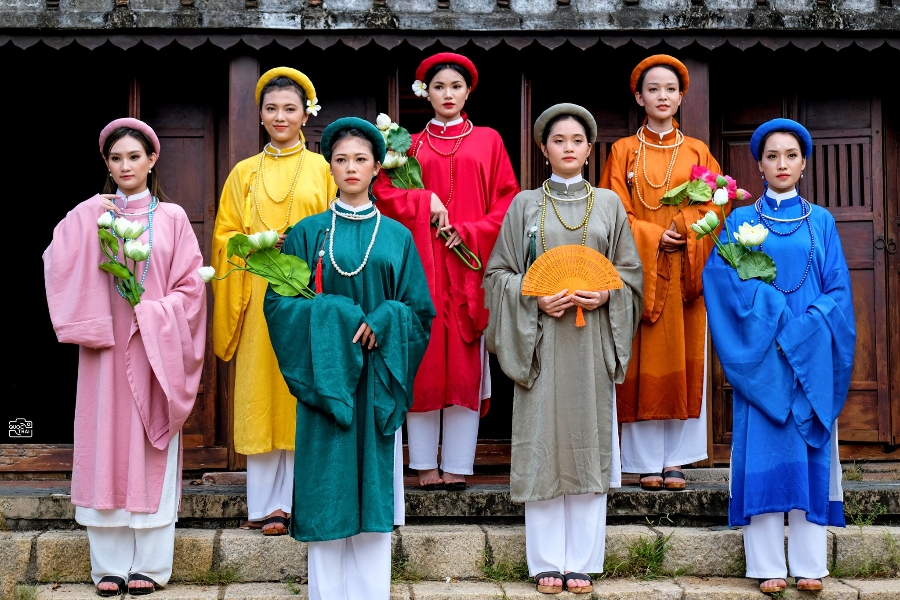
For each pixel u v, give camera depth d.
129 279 4.04
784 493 4.04
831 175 5.58
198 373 4.21
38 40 5.04
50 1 5.04
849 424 5.49
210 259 5.44
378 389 3.78
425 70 4.99
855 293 5.52
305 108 4.77
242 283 4.58
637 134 5.16
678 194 4.83
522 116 5.42
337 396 3.65
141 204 4.30
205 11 5.09
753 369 4.11
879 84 5.59
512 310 4.27
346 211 3.96
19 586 4.09
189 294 4.22
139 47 5.14
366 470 3.73
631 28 5.21
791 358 4.08
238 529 4.48
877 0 5.26
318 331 3.71
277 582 4.25
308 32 5.14
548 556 4.16
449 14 5.18
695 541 4.38
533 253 4.40
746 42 5.25
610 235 4.41
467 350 4.67
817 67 5.61
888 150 5.62
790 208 4.36
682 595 4.08
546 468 4.13
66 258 4.11
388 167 4.70
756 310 4.13
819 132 5.61
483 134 5.01
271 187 4.71
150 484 4.04
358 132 3.94
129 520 4.02
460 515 4.60
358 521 3.70
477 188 4.88
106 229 4.11
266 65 5.45
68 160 7.58
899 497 4.73
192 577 4.25
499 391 6.79
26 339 7.89
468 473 4.75
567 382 4.20
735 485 4.17
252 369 4.49
